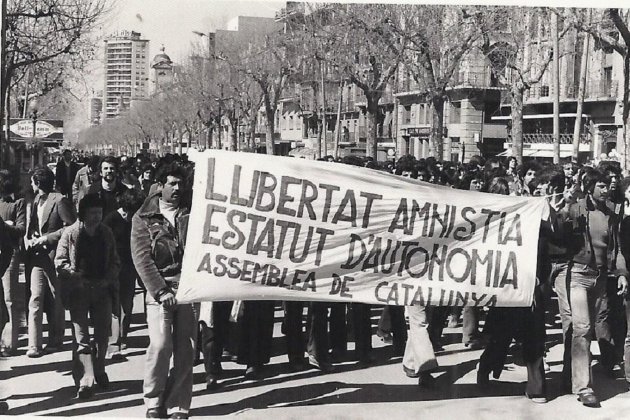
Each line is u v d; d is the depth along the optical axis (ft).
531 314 23.21
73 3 69.77
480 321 36.09
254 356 25.49
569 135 123.54
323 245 22.26
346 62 88.74
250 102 150.30
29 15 67.41
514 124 88.94
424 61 80.23
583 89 88.12
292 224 21.98
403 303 22.70
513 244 23.03
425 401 23.07
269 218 21.79
